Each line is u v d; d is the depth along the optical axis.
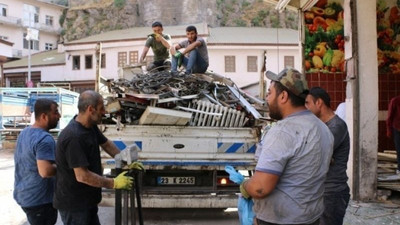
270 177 2.45
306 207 2.53
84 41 35.31
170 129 5.82
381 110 9.69
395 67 9.66
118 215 3.38
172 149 5.81
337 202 3.59
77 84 36.16
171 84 6.40
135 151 3.51
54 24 60.59
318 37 9.84
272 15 50.25
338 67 9.82
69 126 3.21
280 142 2.48
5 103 16.06
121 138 5.79
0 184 9.04
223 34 36.22
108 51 34.12
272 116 2.74
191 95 6.05
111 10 53.50
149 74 7.08
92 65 35.69
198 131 5.85
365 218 5.77
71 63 36.38
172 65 8.11
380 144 9.70
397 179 7.04
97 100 3.25
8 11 54.75
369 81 6.75
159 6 50.91
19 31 55.88
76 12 55.44
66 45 36.06
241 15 51.59
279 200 2.53
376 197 6.72
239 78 31.89
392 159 8.75
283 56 31.81
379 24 9.64
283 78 2.63
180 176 5.91
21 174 3.61
